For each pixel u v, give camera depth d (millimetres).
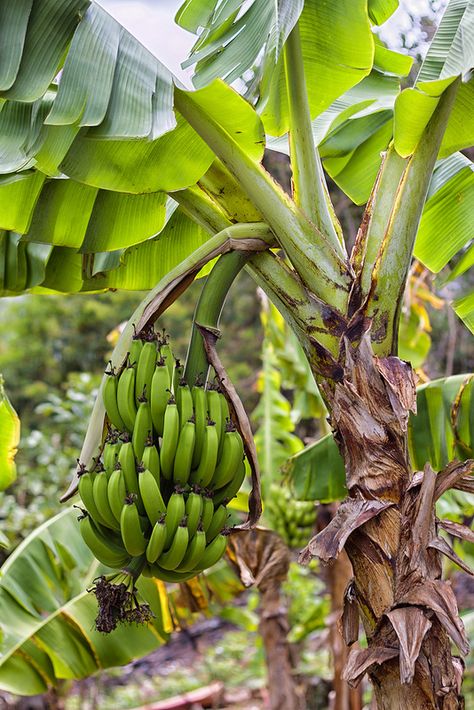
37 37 2277
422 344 4367
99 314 12586
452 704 2119
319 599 6723
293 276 2350
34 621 3404
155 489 2117
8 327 12938
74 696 8758
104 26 2336
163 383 2199
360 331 2283
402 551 2164
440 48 2650
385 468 2199
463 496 3547
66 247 3143
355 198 3168
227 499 2277
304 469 3451
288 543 4652
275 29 2287
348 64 2600
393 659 2135
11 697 6371
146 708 8273
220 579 4172
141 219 2852
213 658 9680
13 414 3145
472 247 2955
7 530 6520
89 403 7309
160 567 2199
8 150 2432
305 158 2385
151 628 3557
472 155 6684
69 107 2197
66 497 2248
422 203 2346
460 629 2066
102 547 2211
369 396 2225
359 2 2473
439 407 3107
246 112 2279
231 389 2268
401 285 2330
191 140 2418
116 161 2416
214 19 2562
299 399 4922
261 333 11719
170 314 12453
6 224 2826
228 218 2539
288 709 5043
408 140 2332
